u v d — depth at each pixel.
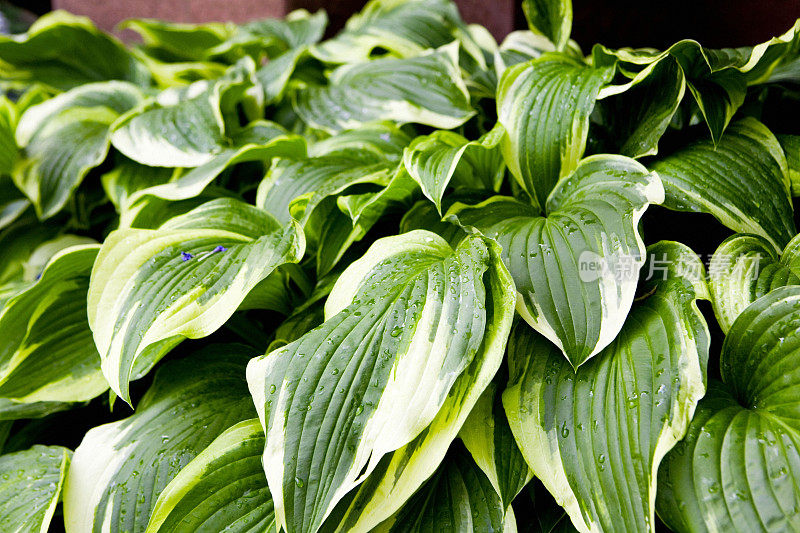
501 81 0.73
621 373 0.59
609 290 0.59
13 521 0.64
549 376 0.61
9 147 0.91
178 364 0.70
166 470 0.63
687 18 0.90
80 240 0.89
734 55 0.71
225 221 0.70
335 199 0.73
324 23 1.02
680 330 0.59
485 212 0.68
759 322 0.60
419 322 0.59
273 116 0.92
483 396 0.63
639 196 0.62
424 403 0.57
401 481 0.58
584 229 0.62
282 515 0.56
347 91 0.84
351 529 0.57
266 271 0.64
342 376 0.58
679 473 0.57
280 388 0.58
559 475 0.58
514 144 0.71
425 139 0.71
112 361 0.63
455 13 0.96
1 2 1.41
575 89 0.70
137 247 0.66
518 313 0.63
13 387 0.68
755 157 0.69
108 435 0.66
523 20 1.06
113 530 0.62
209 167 0.76
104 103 0.91
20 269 0.88
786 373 0.58
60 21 0.96
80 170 0.83
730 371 0.61
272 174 0.75
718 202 0.66
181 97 0.86
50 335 0.71
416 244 0.65
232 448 0.62
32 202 0.91
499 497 0.60
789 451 0.56
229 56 1.09
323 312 0.69
